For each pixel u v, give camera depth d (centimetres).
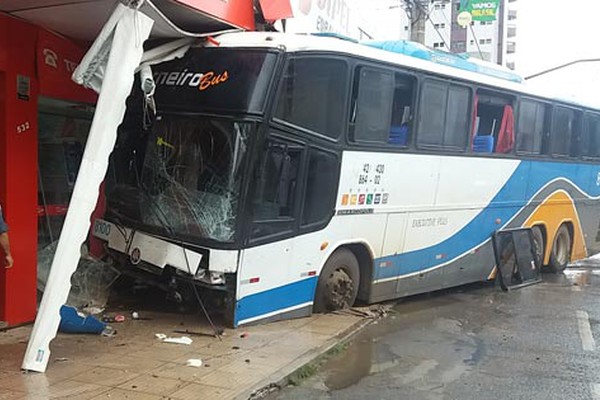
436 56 1050
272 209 779
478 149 1134
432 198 1036
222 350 689
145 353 666
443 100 1035
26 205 722
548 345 829
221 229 745
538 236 1377
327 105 830
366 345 792
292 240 809
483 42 5119
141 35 629
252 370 629
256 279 772
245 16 831
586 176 1525
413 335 855
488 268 1214
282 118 771
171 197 786
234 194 745
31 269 734
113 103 621
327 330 802
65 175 851
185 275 764
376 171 918
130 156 841
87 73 640
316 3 1134
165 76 815
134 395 541
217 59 783
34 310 741
